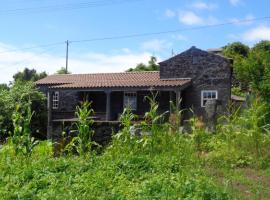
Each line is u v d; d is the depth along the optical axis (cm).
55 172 805
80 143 955
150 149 962
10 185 737
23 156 933
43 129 2692
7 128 2317
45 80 3534
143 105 3050
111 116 3075
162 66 3019
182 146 970
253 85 1767
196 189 645
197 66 2922
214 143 1059
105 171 786
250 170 877
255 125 1034
